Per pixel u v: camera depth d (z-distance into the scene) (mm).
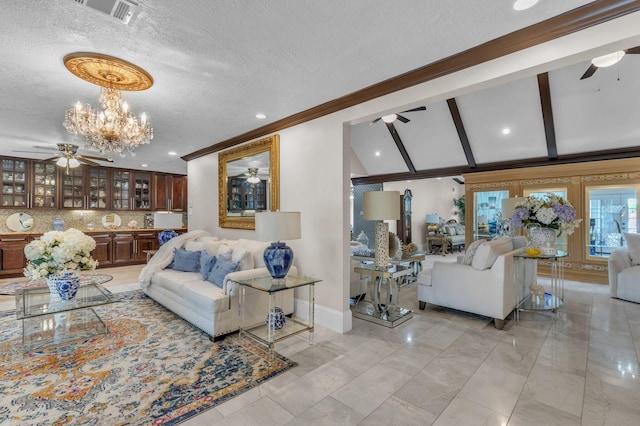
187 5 1704
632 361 2461
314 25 1911
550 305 3645
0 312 3789
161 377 2254
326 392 2059
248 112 3480
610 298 4348
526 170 6086
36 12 1752
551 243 3701
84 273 5352
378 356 2576
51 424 1754
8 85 2766
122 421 1774
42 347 2695
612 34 1777
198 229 5645
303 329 2859
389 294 3656
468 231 6879
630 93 4152
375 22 1882
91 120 3049
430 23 1896
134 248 7148
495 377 2230
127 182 7332
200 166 5590
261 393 2051
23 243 5773
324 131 3350
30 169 6016
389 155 7043
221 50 2201
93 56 2268
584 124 4766
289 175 3770
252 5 1709
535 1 1698
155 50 2197
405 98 2688
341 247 3170
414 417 1801
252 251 3613
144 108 3350
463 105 5227
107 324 3342
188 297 3223
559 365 2398
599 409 1860
